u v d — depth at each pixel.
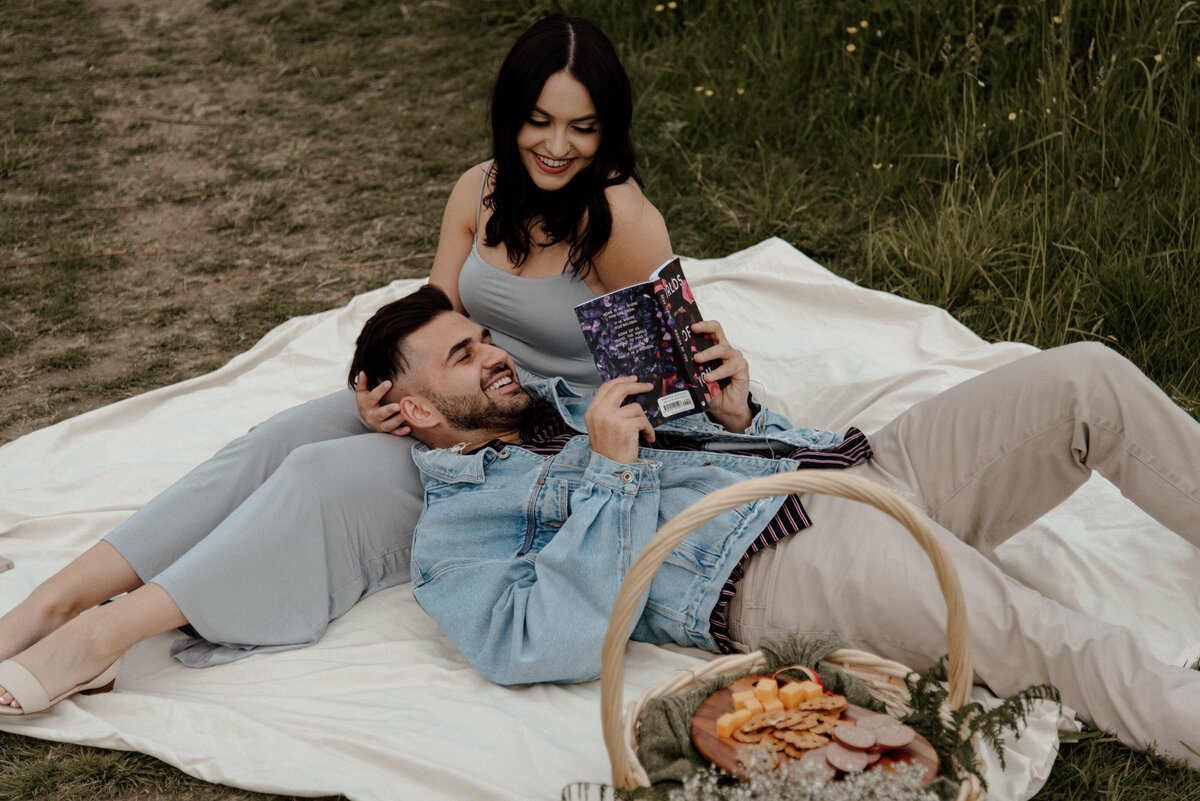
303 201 5.31
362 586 2.67
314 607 2.57
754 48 5.52
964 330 3.63
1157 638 2.40
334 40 7.11
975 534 2.55
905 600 2.19
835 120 5.00
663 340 2.47
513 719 2.24
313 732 2.27
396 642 2.54
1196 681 2.05
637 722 1.97
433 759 2.15
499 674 2.34
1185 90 4.23
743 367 2.58
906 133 4.79
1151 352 3.47
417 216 5.09
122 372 4.05
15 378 4.03
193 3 7.83
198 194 5.42
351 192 5.36
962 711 1.79
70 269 4.77
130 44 7.27
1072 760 2.12
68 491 3.25
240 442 2.76
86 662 2.33
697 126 5.27
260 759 2.22
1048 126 4.36
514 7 6.95
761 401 3.44
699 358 2.50
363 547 2.65
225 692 2.44
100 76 6.80
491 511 2.47
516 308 2.87
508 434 2.65
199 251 4.92
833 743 1.79
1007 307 3.81
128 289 4.63
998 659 2.16
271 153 5.79
